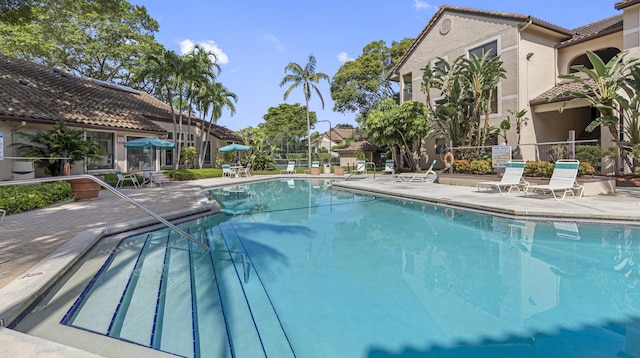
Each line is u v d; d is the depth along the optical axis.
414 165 22.25
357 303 3.34
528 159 16.20
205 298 3.44
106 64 26.95
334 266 4.47
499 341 2.60
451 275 4.09
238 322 2.94
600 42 15.23
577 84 15.28
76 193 9.63
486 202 8.34
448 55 19.98
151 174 15.67
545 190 9.63
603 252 4.89
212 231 6.61
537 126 16.44
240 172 22.66
